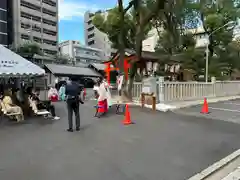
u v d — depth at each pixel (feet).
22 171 15.24
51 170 15.43
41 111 33.76
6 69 31.86
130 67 54.34
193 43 95.86
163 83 49.26
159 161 17.22
